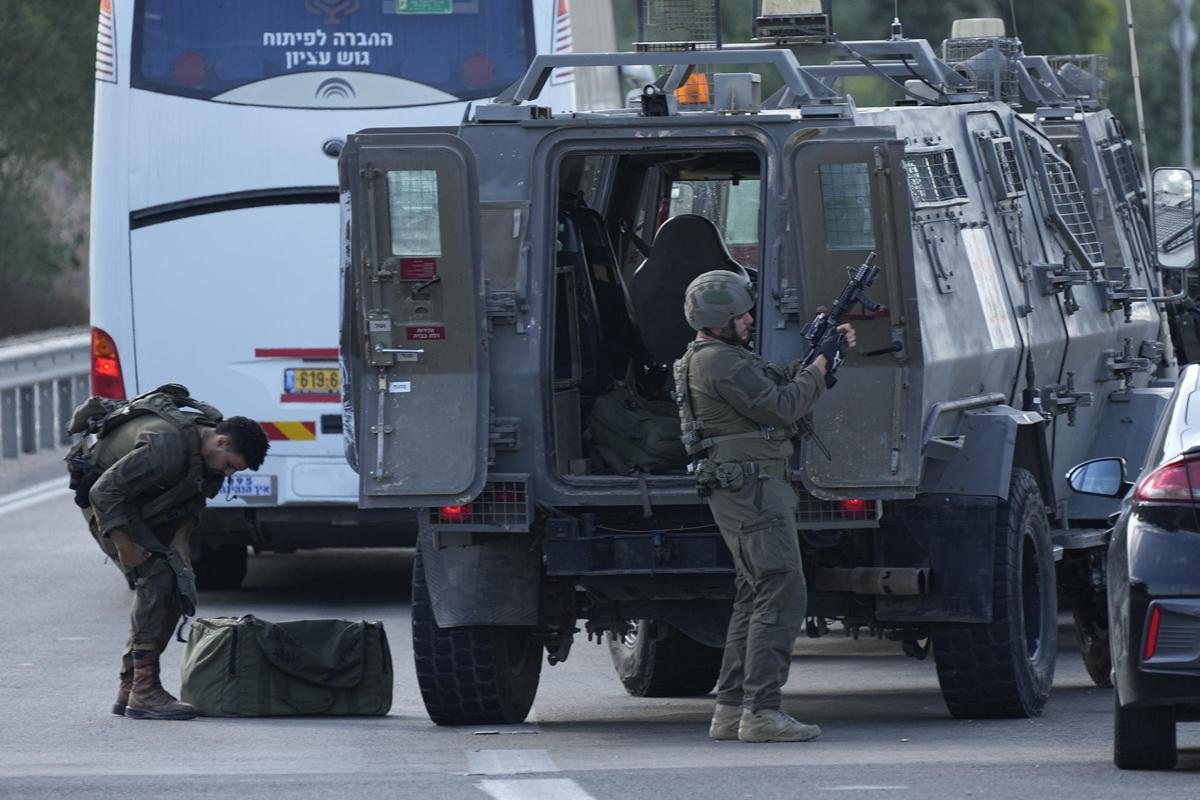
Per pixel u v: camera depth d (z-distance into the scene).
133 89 56.09
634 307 41.50
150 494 39.19
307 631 40.38
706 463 34.59
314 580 63.16
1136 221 53.31
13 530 72.25
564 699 44.59
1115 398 48.78
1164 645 29.19
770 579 34.75
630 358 40.31
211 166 56.00
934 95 45.25
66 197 140.75
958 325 38.34
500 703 38.09
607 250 40.22
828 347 34.38
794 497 34.84
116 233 56.12
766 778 30.11
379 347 35.88
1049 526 39.62
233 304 56.16
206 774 31.47
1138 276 52.06
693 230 41.47
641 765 32.12
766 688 35.03
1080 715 38.72
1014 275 42.44
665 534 36.16
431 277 35.72
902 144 34.88
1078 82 54.47
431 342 35.88
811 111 36.38
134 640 39.34
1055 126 49.88
